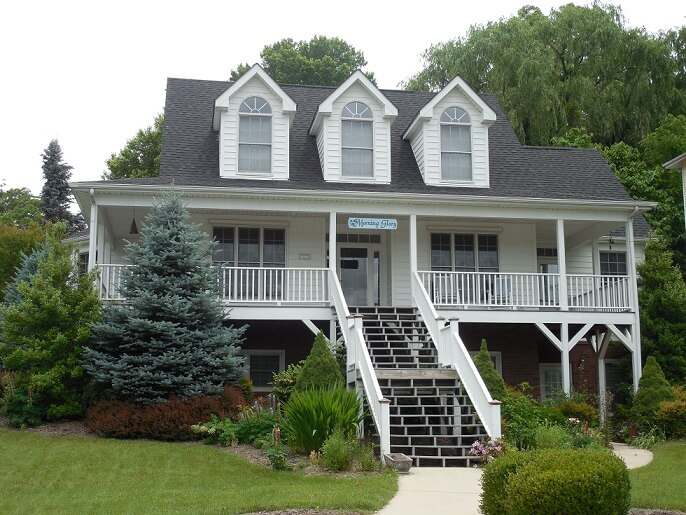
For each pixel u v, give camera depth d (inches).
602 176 935.0
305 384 620.7
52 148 1898.4
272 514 360.2
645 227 1071.6
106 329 628.1
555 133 1444.4
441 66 1562.5
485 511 333.1
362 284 872.3
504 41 1507.1
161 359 619.5
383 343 731.4
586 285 923.4
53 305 634.8
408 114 984.9
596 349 876.0
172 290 645.3
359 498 391.2
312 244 857.5
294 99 973.8
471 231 888.3
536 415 633.6
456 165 871.1
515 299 861.8
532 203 797.2
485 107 872.9
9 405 626.5
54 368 624.4
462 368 614.5
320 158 870.4
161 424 589.3
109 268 748.6
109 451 526.6
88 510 376.2
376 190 824.3
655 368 743.7
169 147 848.3
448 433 598.9
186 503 388.8
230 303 741.9
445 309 774.5
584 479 295.3
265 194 752.3
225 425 580.1
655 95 1508.4
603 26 1540.4
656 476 483.2
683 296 918.4
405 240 872.3
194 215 835.4
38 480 445.7
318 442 527.8
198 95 944.9
